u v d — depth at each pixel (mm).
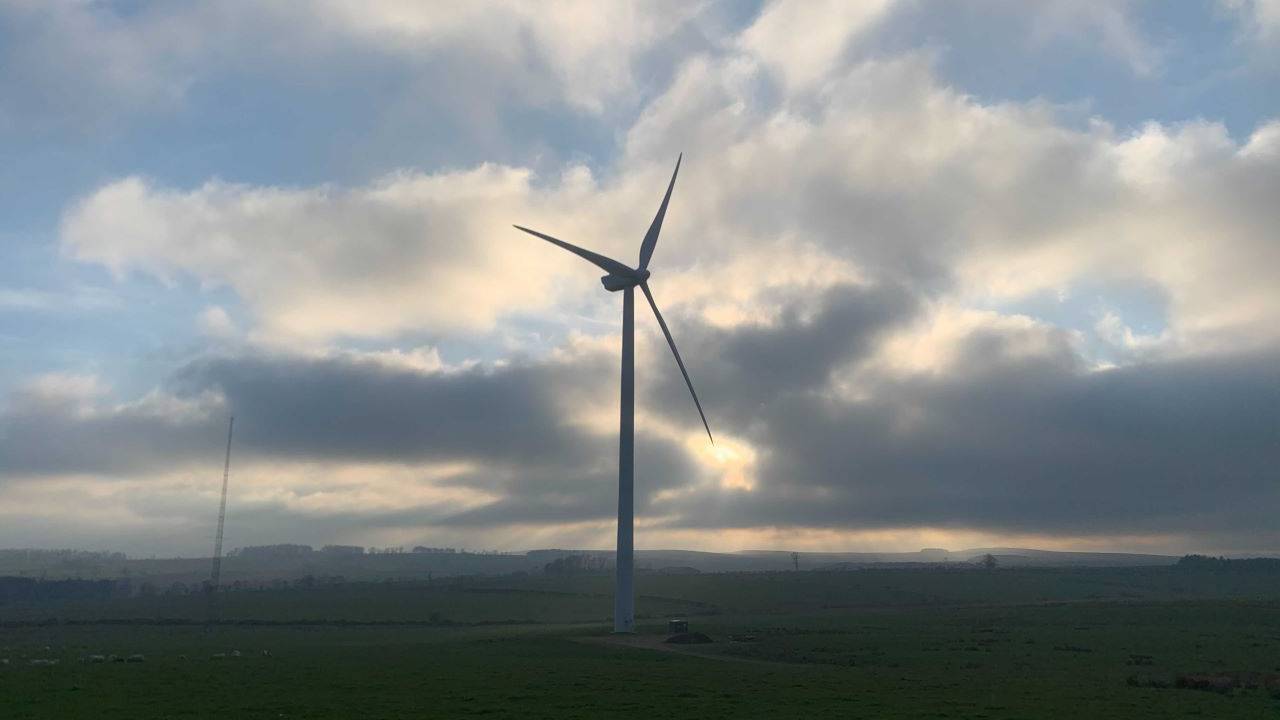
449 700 49594
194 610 191625
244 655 83938
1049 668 68688
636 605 195875
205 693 53500
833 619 136250
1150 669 68000
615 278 115062
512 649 87688
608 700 49031
